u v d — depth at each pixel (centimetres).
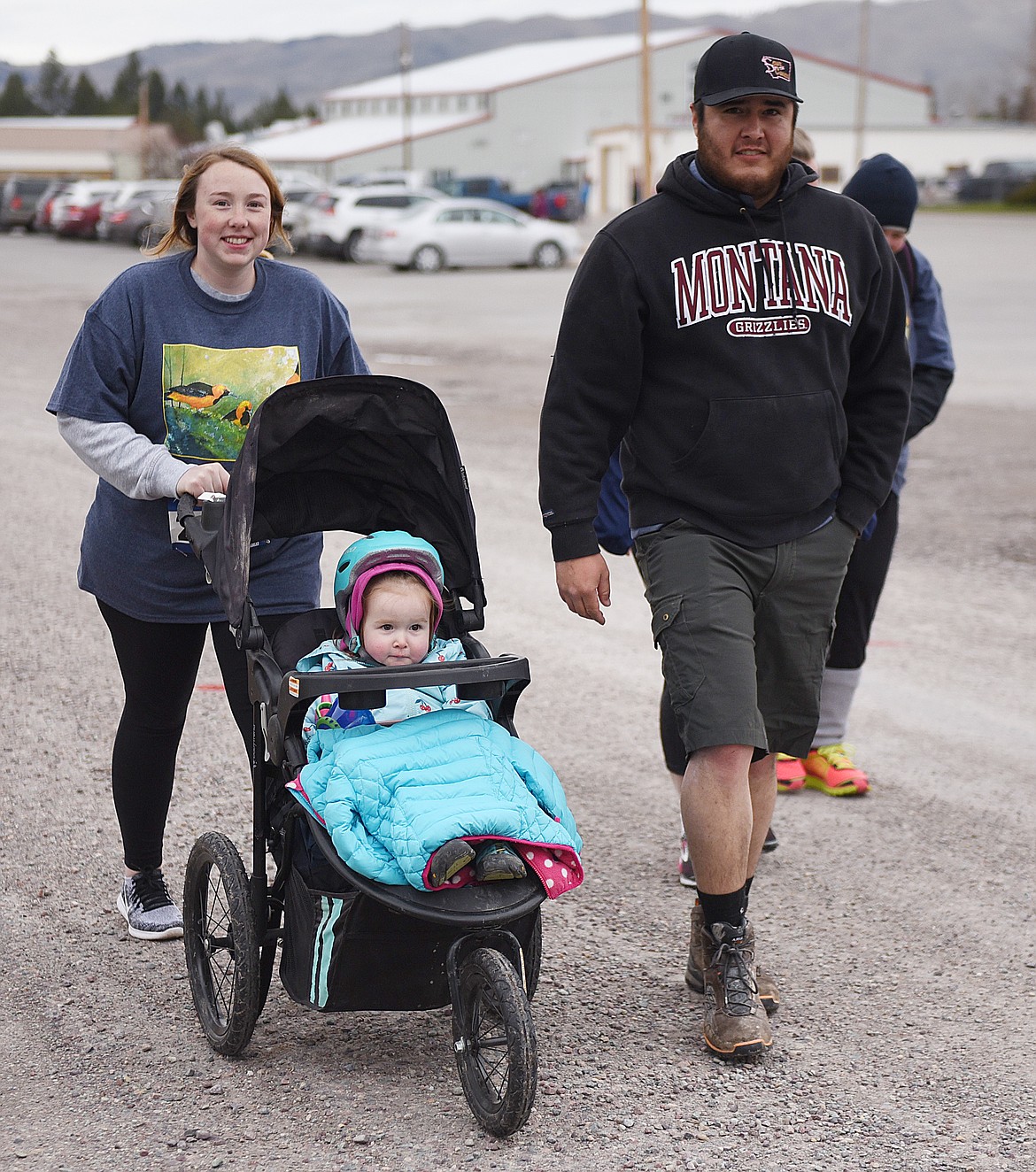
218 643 388
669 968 403
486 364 1747
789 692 377
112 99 17062
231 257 368
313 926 316
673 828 502
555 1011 376
